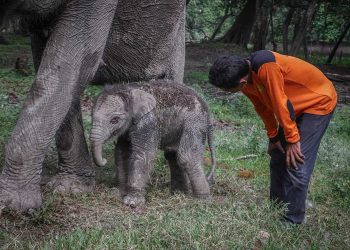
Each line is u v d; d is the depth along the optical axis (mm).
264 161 7516
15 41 23953
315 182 6652
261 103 5023
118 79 6246
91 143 5207
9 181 4820
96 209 5234
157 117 5469
